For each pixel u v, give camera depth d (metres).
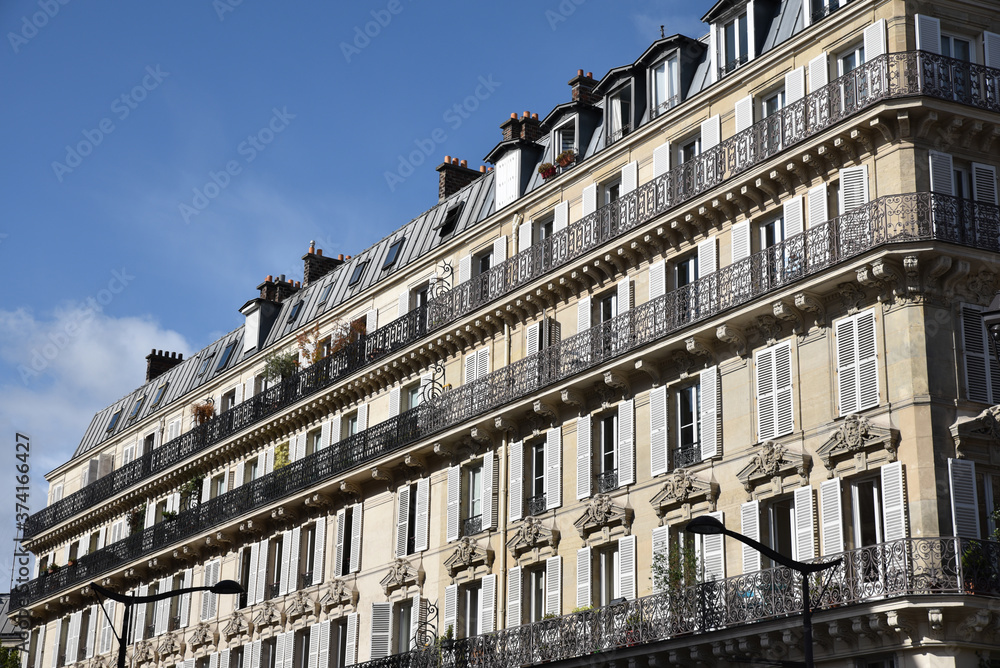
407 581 47.28
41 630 73.69
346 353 53.06
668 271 40.50
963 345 33.41
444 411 46.75
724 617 34.78
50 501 81.12
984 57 36.25
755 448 36.25
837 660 32.34
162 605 62.41
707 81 41.03
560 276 43.44
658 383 39.53
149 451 68.69
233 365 63.16
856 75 35.50
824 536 33.62
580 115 45.94
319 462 52.53
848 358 34.31
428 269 50.88
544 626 40.00
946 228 33.66
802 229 36.34
